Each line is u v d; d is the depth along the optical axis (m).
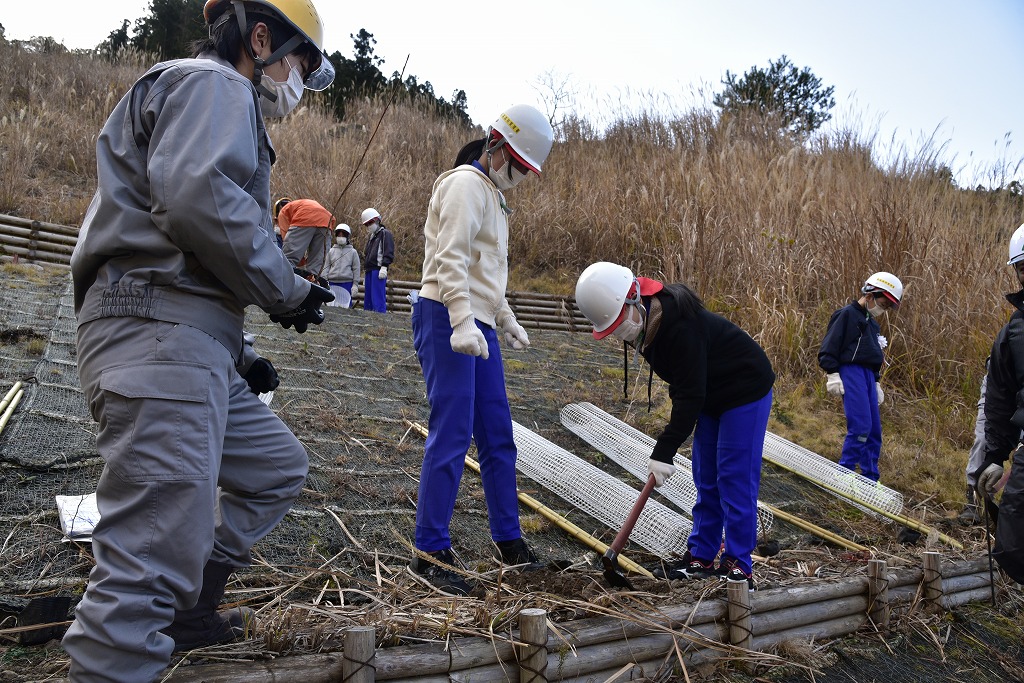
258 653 2.18
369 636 2.14
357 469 4.04
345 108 17.95
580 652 2.54
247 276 1.80
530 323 9.87
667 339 3.14
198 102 1.79
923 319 7.41
